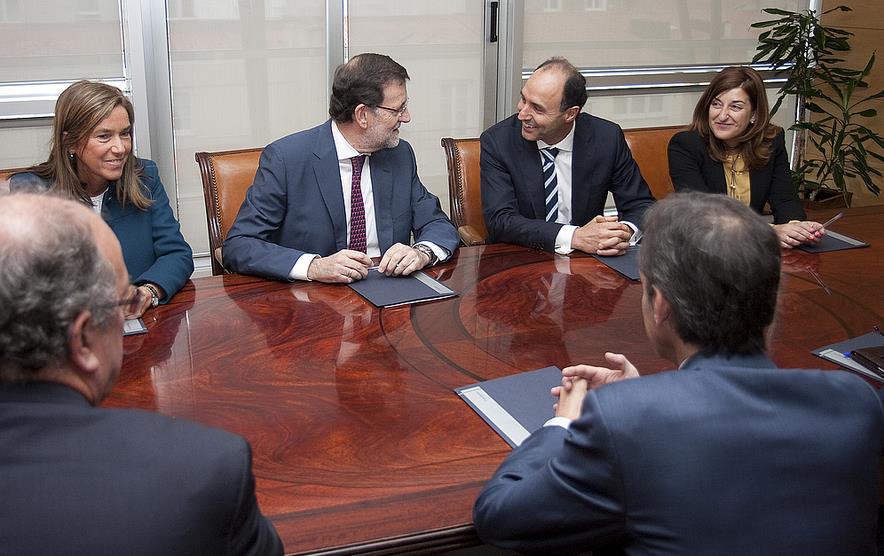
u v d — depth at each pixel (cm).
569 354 196
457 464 151
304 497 140
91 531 90
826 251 271
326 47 446
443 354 195
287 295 231
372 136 266
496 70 482
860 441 118
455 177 332
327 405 171
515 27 473
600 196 319
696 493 114
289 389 177
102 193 257
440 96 477
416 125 477
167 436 98
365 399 173
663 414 116
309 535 131
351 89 261
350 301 227
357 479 146
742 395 118
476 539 136
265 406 170
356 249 279
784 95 496
